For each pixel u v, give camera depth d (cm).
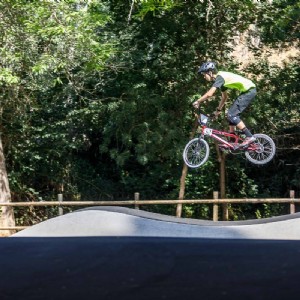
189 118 1476
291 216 745
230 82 974
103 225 728
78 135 1598
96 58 1162
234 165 1538
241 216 1579
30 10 1138
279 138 1527
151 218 746
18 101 1422
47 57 1145
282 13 1395
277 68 1499
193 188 1575
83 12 1116
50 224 748
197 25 1438
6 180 1365
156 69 1440
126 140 1415
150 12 1382
